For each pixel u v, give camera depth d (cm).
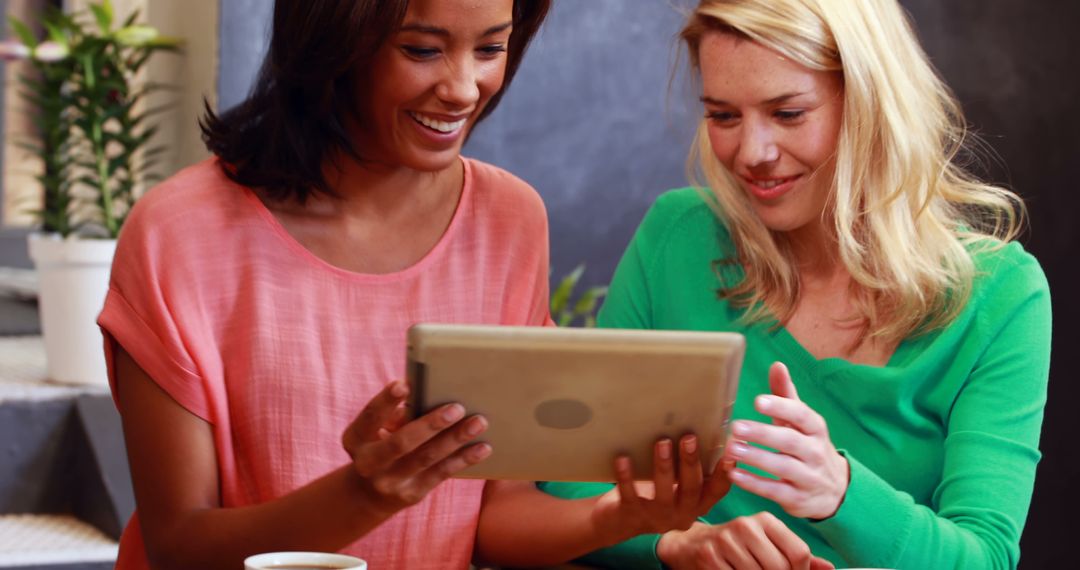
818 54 154
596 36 331
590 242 337
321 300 147
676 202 187
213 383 141
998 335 164
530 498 157
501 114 323
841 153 158
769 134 157
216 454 143
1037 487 364
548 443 117
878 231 163
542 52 326
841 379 166
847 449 166
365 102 139
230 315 144
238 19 283
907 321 164
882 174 162
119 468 281
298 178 144
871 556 141
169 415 140
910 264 163
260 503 143
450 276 154
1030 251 358
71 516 293
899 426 166
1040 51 355
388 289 150
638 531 133
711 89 158
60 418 292
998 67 354
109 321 140
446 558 153
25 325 374
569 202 334
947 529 145
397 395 113
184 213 143
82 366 300
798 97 155
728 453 123
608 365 112
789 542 135
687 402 116
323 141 145
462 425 113
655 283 184
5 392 289
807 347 171
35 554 255
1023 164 356
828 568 135
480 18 132
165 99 325
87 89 304
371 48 132
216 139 148
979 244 170
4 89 404
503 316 159
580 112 332
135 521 149
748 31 153
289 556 111
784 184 160
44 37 405
